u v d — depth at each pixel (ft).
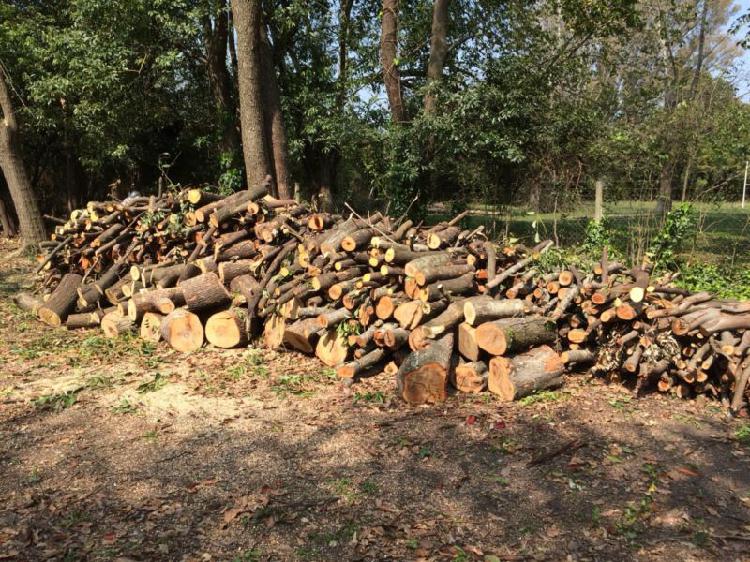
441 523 11.80
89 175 71.87
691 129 39.83
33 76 51.13
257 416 17.03
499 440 15.33
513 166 44.83
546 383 18.33
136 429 16.16
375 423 16.42
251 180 41.86
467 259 21.54
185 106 62.59
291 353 22.58
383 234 21.91
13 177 48.57
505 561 10.65
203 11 49.01
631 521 11.82
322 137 52.37
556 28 52.60
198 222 26.63
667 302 18.49
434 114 43.88
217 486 13.19
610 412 17.21
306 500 12.61
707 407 17.71
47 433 15.90
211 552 10.92
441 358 17.87
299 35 58.49
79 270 30.55
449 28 51.42
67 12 52.54
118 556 10.77
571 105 44.96
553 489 13.06
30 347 23.81
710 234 37.14
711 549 10.96
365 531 11.48
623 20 45.80
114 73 47.09
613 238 36.63
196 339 23.34
